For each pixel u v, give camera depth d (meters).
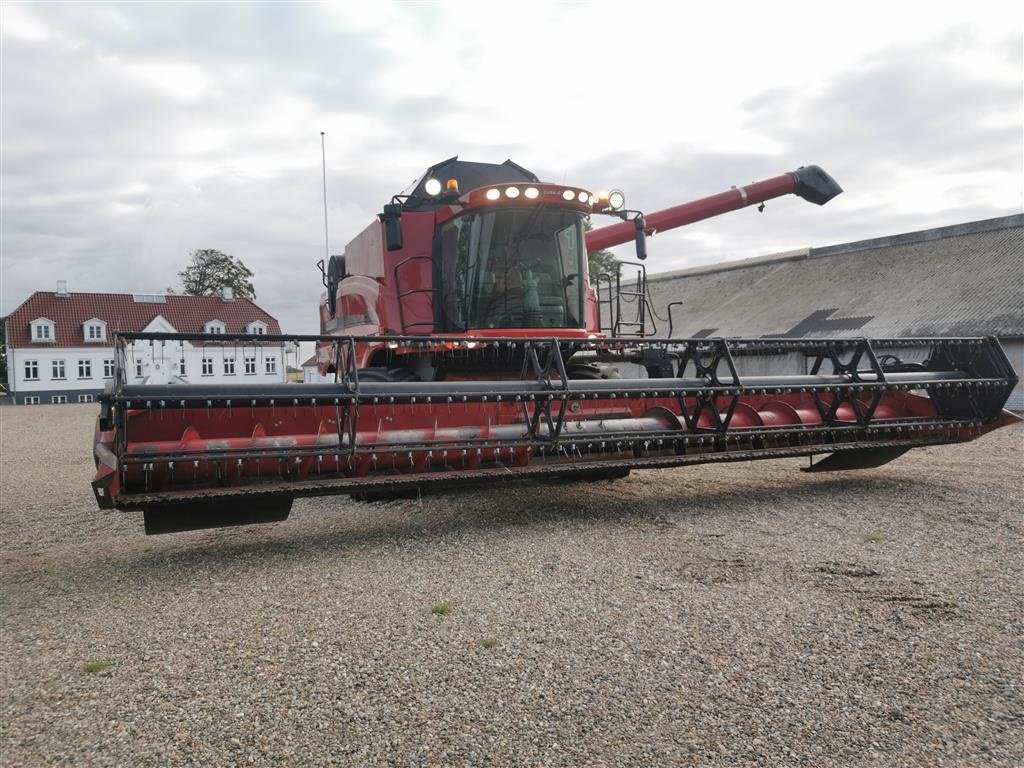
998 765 2.39
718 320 27.78
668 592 4.17
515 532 5.74
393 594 4.27
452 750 2.54
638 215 7.84
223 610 4.09
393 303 7.47
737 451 6.37
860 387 6.73
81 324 54.50
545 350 6.37
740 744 2.54
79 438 18.69
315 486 4.98
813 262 29.58
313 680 3.13
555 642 3.48
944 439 7.28
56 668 3.34
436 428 5.73
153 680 3.17
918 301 22.33
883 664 3.15
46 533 6.71
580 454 5.98
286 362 5.20
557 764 2.44
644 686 3.00
